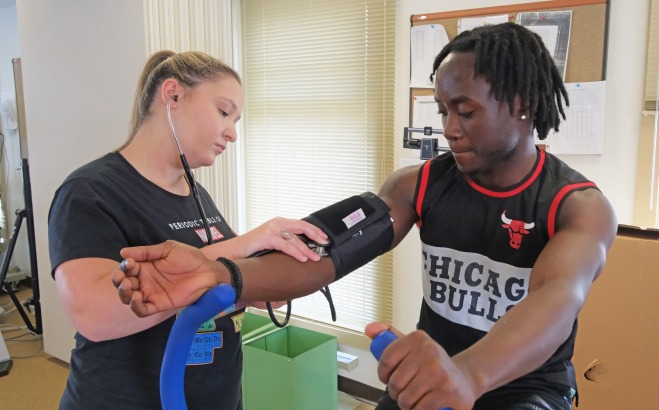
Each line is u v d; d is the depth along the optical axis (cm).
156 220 110
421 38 227
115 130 258
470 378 50
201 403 114
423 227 93
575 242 73
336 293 274
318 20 261
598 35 190
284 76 277
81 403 106
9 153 446
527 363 56
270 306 117
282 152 285
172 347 65
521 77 75
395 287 254
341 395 272
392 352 48
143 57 241
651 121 185
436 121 228
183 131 111
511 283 83
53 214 102
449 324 89
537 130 84
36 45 288
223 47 270
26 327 367
